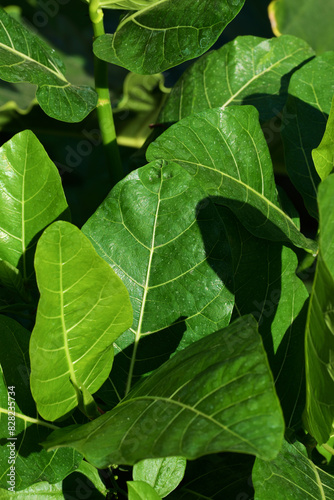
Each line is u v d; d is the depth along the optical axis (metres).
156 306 0.73
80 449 0.59
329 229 0.58
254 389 0.57
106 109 0.87
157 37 0.78
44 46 0.84
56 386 0.67
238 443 0.54
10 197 0.73
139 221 0.73
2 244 0.74
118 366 0.73
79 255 0.63
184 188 0.74
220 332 0.64
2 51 0.77
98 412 0.68
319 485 0.70
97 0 0.81
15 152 0.72
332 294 0.58
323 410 0.65
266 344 0.77
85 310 0.65
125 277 0.73
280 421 0.55
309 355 0.63
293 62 0.96
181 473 0.69
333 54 0.91
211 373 0.60
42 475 0.68
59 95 0.78
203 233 0.73
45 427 0.70
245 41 0.95
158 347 0.73
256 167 0.81
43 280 0.62
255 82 0.94
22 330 0.72
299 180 0.86
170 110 0.94
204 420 0.57
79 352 0.67
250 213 0.77
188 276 0.73
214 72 0.94
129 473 0.73
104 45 0.80
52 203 0.74
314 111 0.88
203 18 0.76
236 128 0.80
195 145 0.78
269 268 0.78
